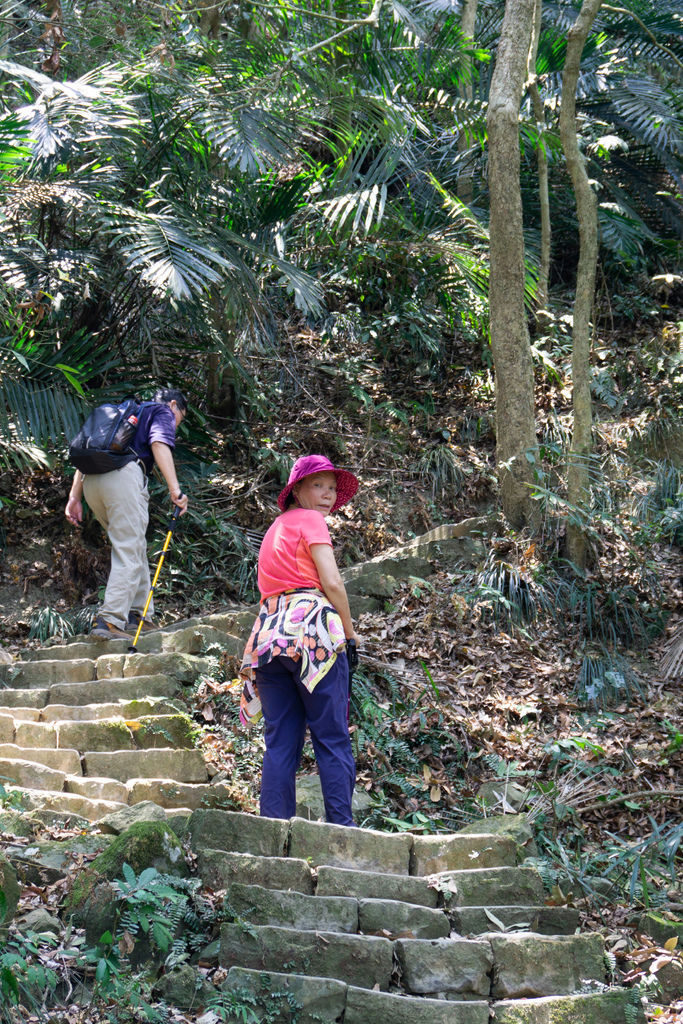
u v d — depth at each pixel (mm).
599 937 3098
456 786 4703
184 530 7039
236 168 7520
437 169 10203
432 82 9258
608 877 4059
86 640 5441
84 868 3027
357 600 5934
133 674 4875
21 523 6887
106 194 6871
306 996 2750
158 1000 2721
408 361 9289
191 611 6453
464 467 7887
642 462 7699
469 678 5445
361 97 7844
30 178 6730
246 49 7758
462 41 9062
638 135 10234
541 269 9195
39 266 6652
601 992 2922
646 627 6133
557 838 4242
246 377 7402
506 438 6895
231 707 4688
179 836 3336
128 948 2814
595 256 6887
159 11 7629
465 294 8961
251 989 2746
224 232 7016
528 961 2982
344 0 8305
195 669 4895
